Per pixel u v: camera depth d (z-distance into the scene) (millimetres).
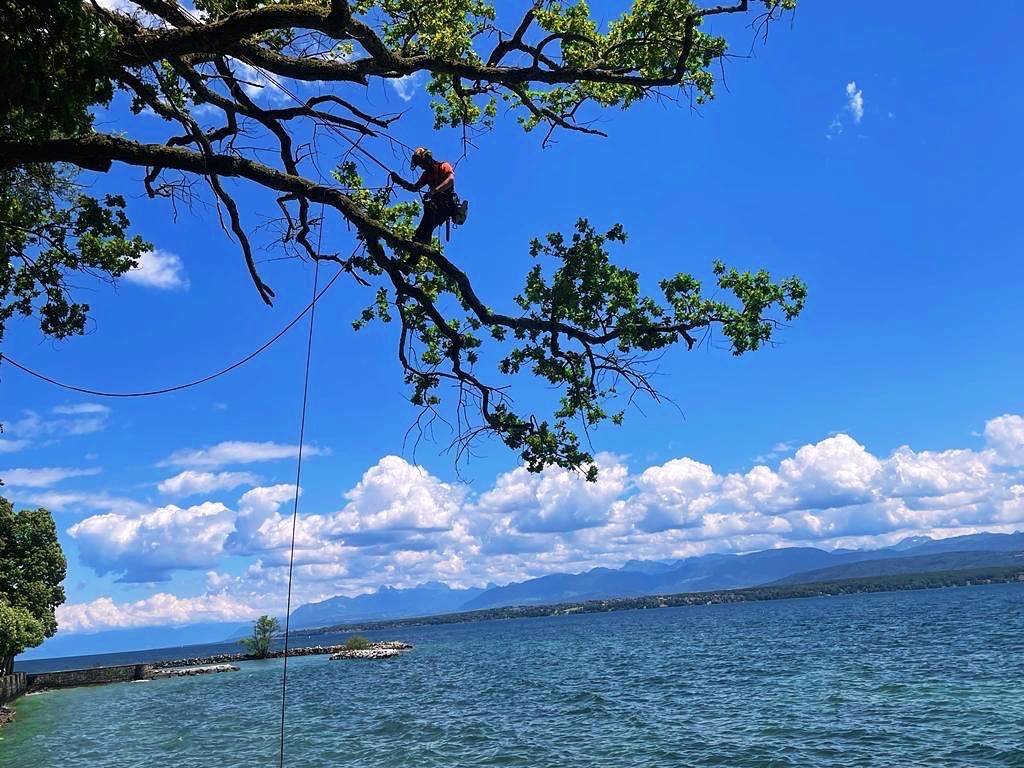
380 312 13094
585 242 10609
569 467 11578
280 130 10281
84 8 7207
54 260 12203
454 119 13133
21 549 65688
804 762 21859
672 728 29531
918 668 43531
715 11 10414
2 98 6840
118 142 8633
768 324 10594
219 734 37375
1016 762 19875
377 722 38094
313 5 8336
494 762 25219
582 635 143500
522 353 11422
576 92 12594
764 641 82000
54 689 80562
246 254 10086
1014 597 147625
